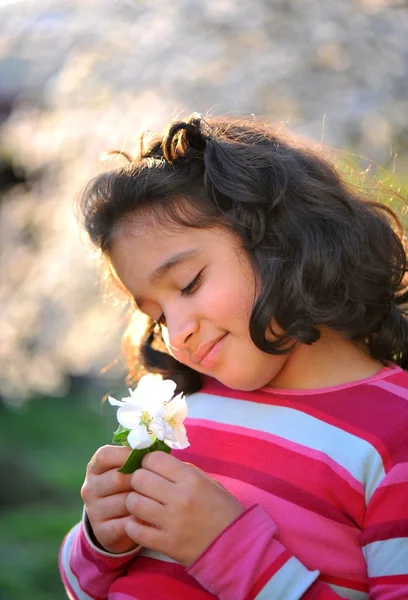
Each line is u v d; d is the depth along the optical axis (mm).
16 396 3869
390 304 1222
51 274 3168
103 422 4938
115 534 1121
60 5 3188
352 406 1148
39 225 3381
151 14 3031
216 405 1205
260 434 1158
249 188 1167
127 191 1165
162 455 1103
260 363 1148
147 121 2889
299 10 2904
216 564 1077
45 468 4176
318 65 2912
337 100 2852
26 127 3287
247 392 1193
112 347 3176
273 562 1075
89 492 1133
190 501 1087
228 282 1141
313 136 2729
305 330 1144
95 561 1160
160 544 1091
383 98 2871
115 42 3055
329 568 1099
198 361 1151
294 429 1149
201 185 1166
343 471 1119
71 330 3242
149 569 1152
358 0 2912
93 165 3057
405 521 1095
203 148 1194
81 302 3154
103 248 1198
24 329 3354
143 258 1160
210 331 1142
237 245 1151
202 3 2949
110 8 3076
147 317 1286
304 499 1120
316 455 1131
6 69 3920
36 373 3453
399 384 1163
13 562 3049
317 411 1153
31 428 4859
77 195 1398
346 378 1170
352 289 1178
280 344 1140
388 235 1223
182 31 2971
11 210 3584
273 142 1253
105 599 1177
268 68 2850
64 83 3094
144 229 1160
